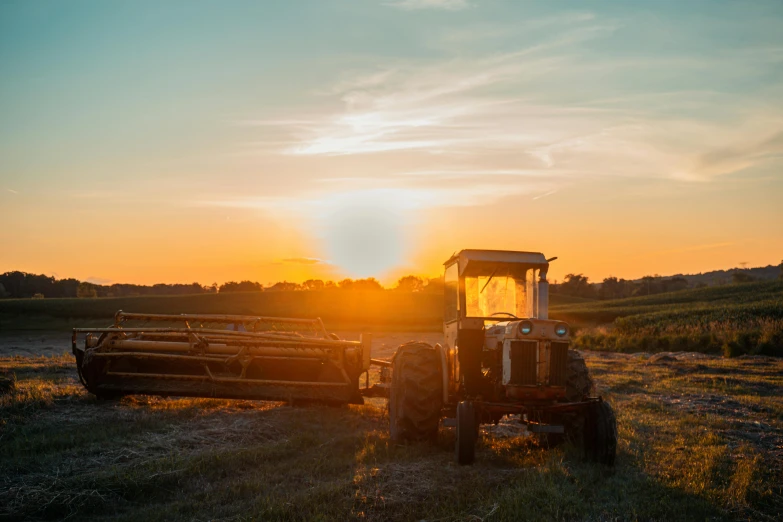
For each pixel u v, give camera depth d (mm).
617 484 6242
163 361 10414
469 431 6836
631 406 11438
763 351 23125
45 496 5539
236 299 75312
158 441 7520
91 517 5332
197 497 5707
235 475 6461
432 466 6770
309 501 5418
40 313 66125
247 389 9883
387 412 10500
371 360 10312
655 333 32188
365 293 78875
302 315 64312
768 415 10609
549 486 5879
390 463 6871
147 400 10445
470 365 7715
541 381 6910
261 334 9938
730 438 8688
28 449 7027
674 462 7172
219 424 8688
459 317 7887
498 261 7941
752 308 38188
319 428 8852
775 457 7590
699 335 26938
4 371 13859
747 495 5992
